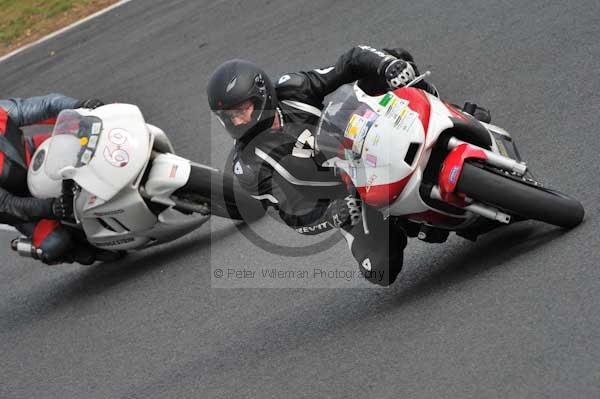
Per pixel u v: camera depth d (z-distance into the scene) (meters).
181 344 20.31
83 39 48.88
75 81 42.66
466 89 26.84
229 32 40.28
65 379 20.83
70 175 23.22
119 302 23.64
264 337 19.11
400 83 17.77
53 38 51.34
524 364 14.04
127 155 23.39
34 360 22.36
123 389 19.34
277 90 18.80
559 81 24.78
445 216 17.48
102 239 24.55
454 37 30.53
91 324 23.05
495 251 18.16
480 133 17.17
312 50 34.47
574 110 22.89
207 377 18.38
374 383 15.52
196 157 30.55
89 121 23.98
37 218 24.09
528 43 27.77
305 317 19.30
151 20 47.09
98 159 23.30
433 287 18.02
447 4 33.31
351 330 17.77
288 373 17.16
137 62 41.69
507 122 23.88
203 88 36.00
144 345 20.94
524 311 15.40
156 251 26.44
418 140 16.41
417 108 16.72
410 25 32.97
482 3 32.09
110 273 26.11
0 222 24.73
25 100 25.33
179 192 24.03
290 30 37.41
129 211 23.69
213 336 20.08
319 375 16.61
